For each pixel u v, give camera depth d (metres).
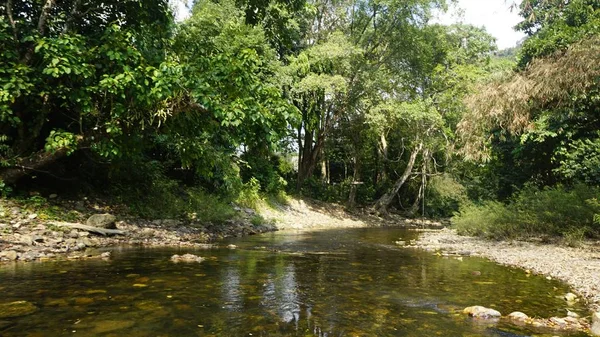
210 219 11.94
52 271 4.91
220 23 14.15
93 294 3.97
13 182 8.09
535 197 12.04
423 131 23.67
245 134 9.09
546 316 3.82
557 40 13.74
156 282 4.59
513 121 9.76
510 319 3.66
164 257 6.38
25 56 7.63
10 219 7.15
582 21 14.62
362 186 29.88
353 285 4.97
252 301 3.97
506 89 9.50
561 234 10.77
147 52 8.84
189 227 10.49
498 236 12.07
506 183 17.66
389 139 30.62
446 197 31.23
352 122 23.97
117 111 7.72
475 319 3.63
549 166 15.76
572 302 4.41
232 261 6.39
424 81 24.98
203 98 7.57
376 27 22.92
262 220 15.14
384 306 4.00
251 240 10.10
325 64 20.42
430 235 13.96
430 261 7.36
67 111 9.05
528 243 10.43
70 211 8.57
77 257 5.93
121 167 10.85
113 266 5.40
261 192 19.72
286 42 8.53
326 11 22.52
